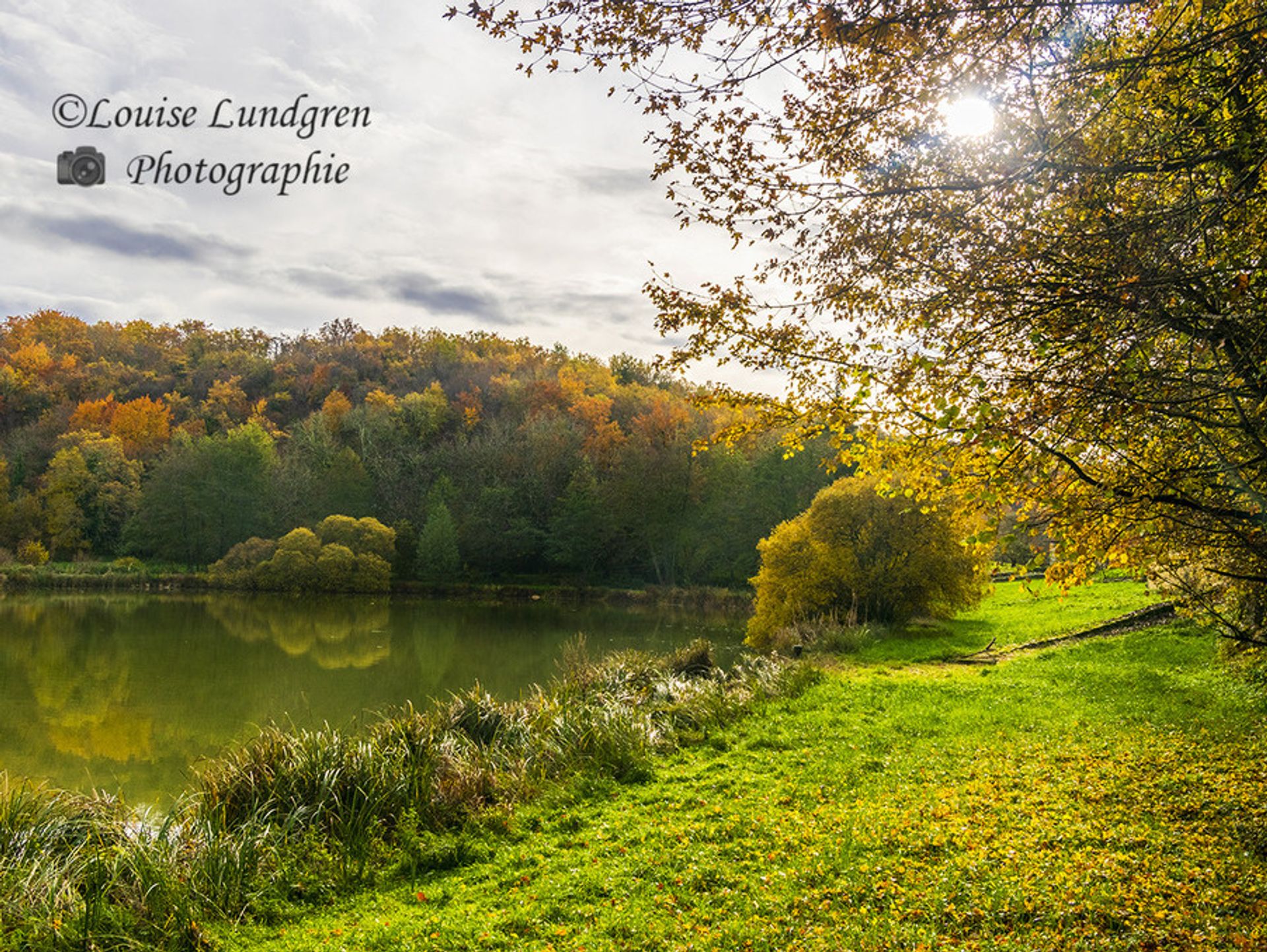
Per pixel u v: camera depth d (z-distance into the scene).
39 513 69.31
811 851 7.81
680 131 5.78
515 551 69.81
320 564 62.09
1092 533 5.94
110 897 7.99
